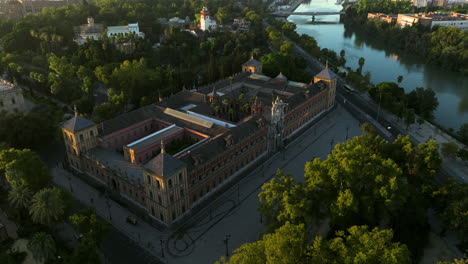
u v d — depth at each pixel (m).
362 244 81.94
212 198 135.50
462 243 112.50
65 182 145.25
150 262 107.38
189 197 125.25
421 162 127.44
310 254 82.06
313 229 120.62
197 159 125.12
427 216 123.00
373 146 135.88
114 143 156.62
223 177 141.75
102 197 136.50
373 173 107.06
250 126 154.50
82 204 132.12
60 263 99.00
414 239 114.31
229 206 132.88
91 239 95.44
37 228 112.31
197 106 185.50
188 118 169.00
